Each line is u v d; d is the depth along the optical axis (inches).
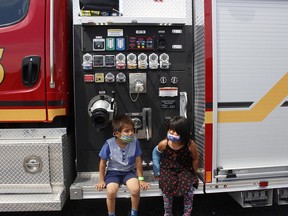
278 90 115.3
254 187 116.0
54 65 111.4
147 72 122.3
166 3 122.9
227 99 112.9
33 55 110.2
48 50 110.4
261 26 113.1
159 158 115.3
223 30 111.3
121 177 111.5
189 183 106.9
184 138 107.7
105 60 119.3
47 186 109.6
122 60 119.0
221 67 111.9
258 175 115.6
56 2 111.4
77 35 118.9
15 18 110.6
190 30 123.1
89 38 119.0
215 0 109.6
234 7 111.3
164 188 107.5
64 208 133.5
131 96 122.0
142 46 120.2
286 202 121.3
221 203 139.3
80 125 121.3
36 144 108.1
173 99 124.3
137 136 123.0
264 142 116.0
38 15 110.0
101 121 114.7
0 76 109.8
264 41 113.5
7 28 109.7
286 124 116.6
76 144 121.8
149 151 125.2
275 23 113.8
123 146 109.7
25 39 109.9
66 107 119.3
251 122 114.8
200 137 118.3
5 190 109.7
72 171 127.2
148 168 125.9
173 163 111.3
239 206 136.6
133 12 121.2
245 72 113.2
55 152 109.1
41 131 113.9
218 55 111.5
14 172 108.9
